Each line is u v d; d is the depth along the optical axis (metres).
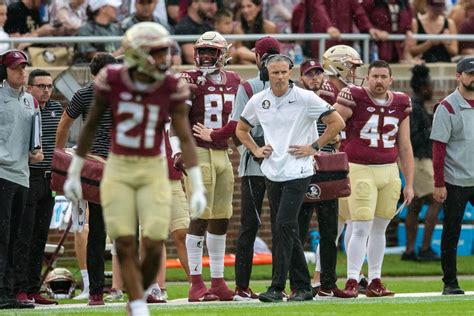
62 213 45.41
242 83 38.88
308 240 58.06
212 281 39.94
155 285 38.84
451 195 40.78
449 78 59.97
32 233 39.41
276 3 61.28
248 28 58.38
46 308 36.97
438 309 34.88
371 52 58.84
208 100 39.34
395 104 39.88
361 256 39.91
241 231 39.47
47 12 56.69
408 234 56.00
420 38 58.41
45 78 40.34
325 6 57.59
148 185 26.88
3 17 54.31
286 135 36.59
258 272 52.00
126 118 26.62
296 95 36.72
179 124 27.11
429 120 55.69
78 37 53.09
